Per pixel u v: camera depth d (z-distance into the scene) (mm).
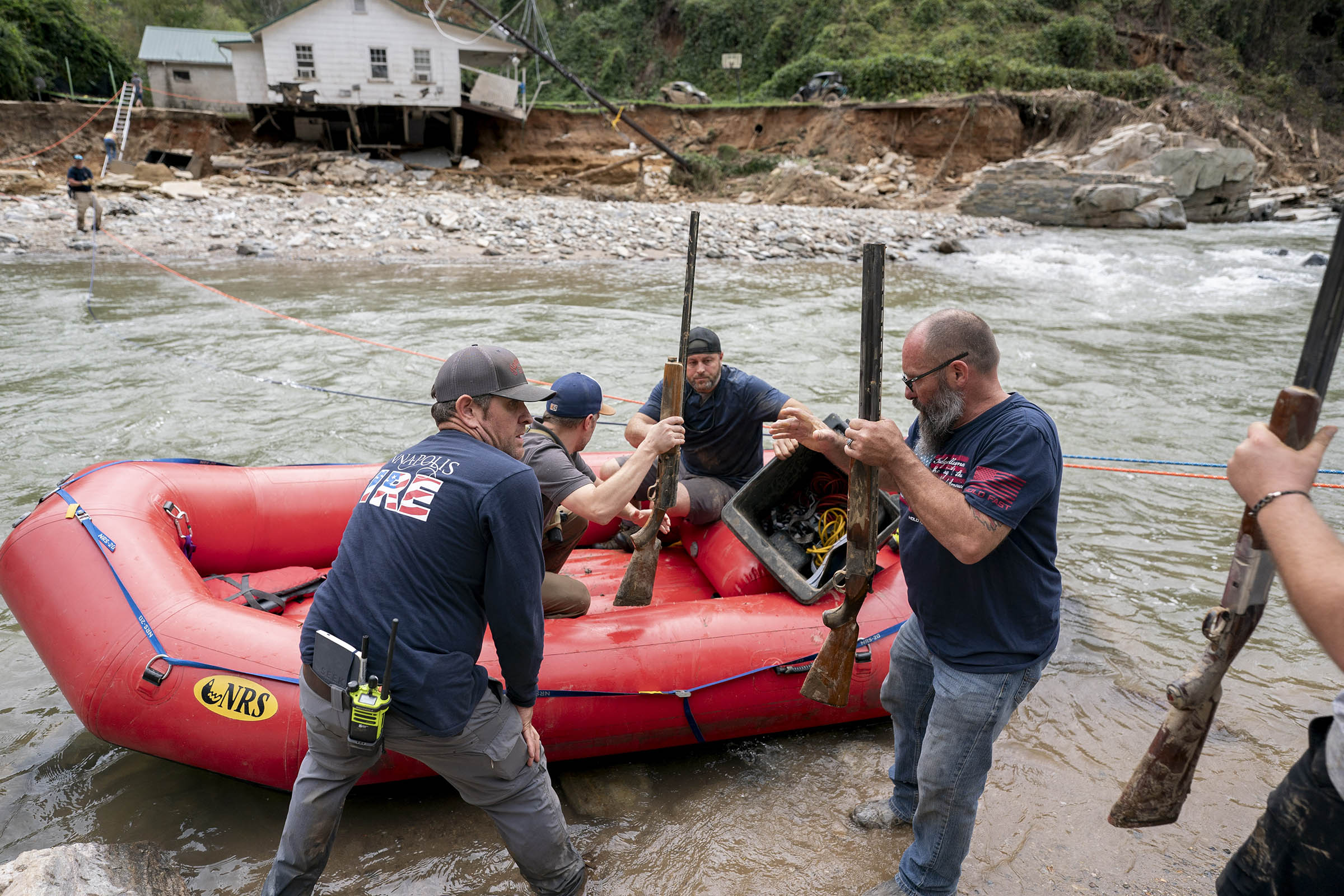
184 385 7605
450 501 1970
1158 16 44594
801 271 15531
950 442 2203
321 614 2010
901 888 2379
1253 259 17859
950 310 2158
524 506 1996
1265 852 1472
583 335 10000
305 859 2137
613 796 2916
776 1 42688
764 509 3625
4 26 26438
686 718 3008
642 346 9523
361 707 1901
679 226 19062
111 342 9047
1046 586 2160
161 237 16031
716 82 42875
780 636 3123
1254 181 27953
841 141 29875
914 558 2236
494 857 2619
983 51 38094
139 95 25656
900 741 2641
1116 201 23984
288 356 8680
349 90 25375
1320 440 1349
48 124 23859
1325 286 1319
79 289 11891
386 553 1989
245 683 2627
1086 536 5117
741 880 2541
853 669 2816
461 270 14727
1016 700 2203
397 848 2646
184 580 2939
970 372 2109
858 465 2303
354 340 9422
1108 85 35812
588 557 4242
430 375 8141
